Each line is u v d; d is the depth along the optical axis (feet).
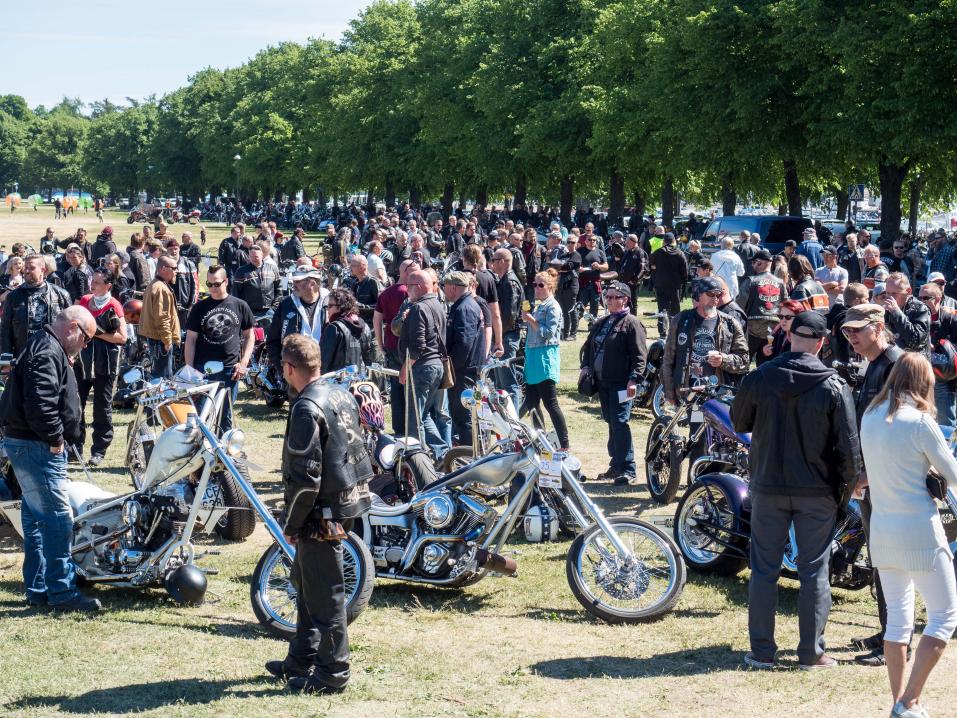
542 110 141.18
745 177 124.06
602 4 139.44
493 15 167.32
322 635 17.51
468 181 190.29
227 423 33.14
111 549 22.36
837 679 18.07
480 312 33.78
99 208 316.60
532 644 19.83
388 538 22.24
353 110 220.64
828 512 18.66
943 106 79.92
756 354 42.19
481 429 25.54
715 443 27.22
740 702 17.07
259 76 347.36
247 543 26.68
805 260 42.06
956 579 16.62
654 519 27.14
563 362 57.82
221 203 335.88
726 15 97.96
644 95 113.50
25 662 18.74
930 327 30.60
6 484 25.34
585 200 194.80
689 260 81.46
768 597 18.72
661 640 20.04
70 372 21.63
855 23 83.56
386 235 78.95
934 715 16.62
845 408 18.31
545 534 26.30
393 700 17.16
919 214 149.18
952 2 77.00
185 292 52.80
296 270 35.83
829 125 89.25
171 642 19.90
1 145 613.52
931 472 16.65
